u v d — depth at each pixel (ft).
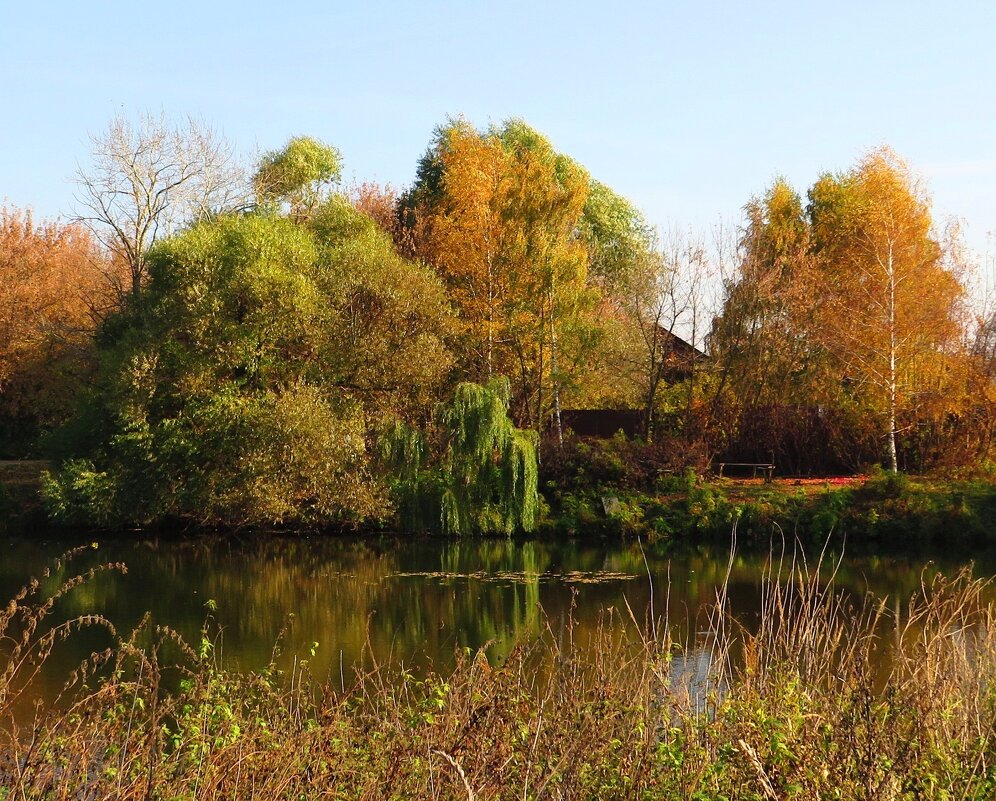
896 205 105.19
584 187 111.86
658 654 23.27
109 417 94.12
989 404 97.60
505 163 121.60
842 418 102.58
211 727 20.92
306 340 92.48
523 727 19.90
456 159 127.13
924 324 99.96
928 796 16.72
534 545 83.82
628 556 77.41
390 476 90.07
